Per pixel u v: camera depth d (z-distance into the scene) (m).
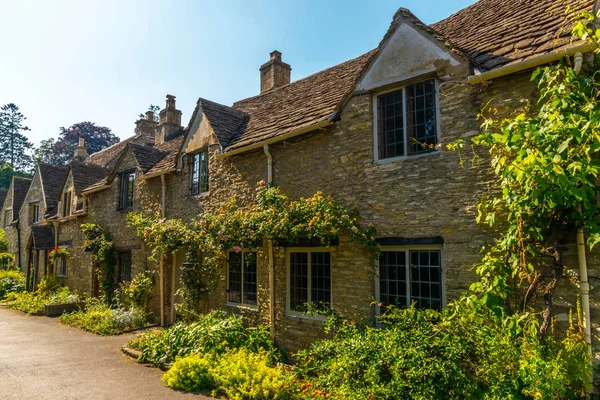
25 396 6.52
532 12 7.54
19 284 21.56
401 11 7.70
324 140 8.66
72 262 18.77
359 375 5.67
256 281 10.09
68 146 60.25
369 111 7.98
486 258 5.79
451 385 4.99
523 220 5.39
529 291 5.51
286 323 9.13
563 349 5.10
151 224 12.27
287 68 15.86
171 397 6.48
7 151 64.94
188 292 10.82
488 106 6.50
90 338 11.02
